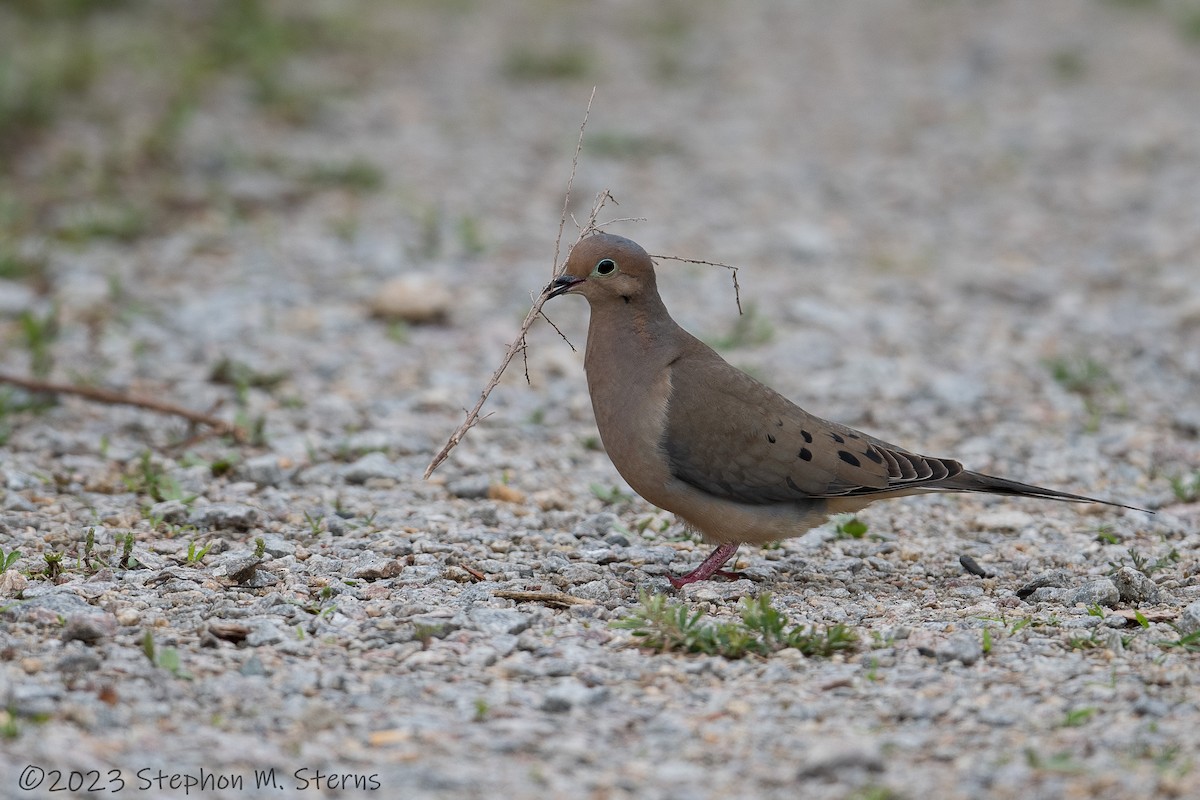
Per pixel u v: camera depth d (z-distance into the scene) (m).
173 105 33.34
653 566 14.55
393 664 11.59
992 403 21.08
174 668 11.11
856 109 41.19
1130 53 47.78
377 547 14.55
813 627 12.20
